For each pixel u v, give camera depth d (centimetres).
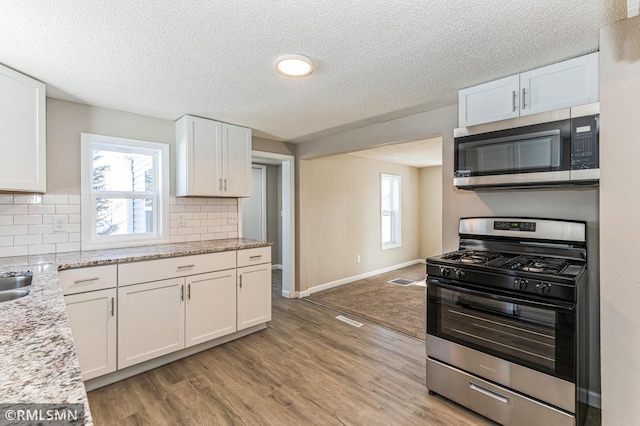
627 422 150
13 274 173
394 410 197
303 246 448
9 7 138
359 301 425
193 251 263
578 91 186
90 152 272
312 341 298
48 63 194
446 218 275
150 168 309
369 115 304
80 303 209
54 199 252
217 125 320
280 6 141
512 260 199
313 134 384
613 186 154
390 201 646
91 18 148
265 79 220
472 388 190
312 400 207
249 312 304
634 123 148
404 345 290
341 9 143
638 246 147
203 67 201
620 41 152
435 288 206
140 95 249
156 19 149
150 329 241
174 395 212
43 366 71
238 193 338
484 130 210
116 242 280
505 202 239
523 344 170
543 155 184
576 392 155
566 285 155
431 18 151
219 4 139
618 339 152
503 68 204
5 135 194
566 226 205
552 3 140
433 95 252
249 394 214
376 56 188
